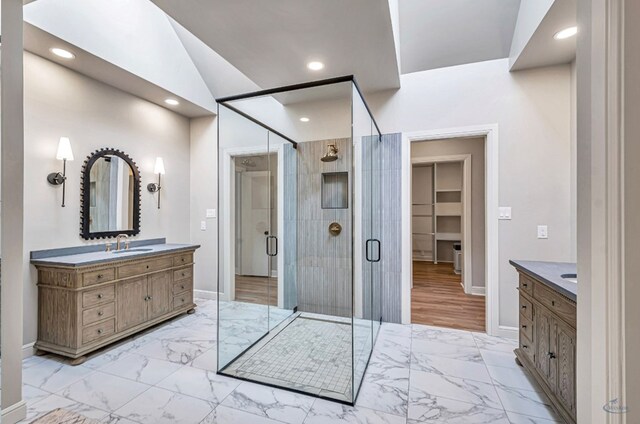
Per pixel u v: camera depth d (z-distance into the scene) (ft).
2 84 5.53
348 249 8.52
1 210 5.56
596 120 2.45
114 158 10.73
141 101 11.86
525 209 9.47
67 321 7.93
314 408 6.19
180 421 5.77
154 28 10.65
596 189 2.46
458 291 15.16
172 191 13.30
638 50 2.17
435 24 9.99
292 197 10.14
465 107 10.02
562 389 5.56
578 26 2.85
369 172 9.39
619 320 2.25
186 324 10.80
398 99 10.70
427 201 23.80
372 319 9.25
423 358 8.27
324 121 9.21
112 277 8.79
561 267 7.32
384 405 6.28
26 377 7.20
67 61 8.95
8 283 5.65
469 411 6.08
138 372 7.53
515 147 9.55
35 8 7.34
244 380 7.22
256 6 6.53
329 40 7.83
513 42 9.24
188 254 11.83
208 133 13.96
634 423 2.19
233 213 11.14
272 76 9.79
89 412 6.00
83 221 9.64
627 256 2.21
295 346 9.00
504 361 8.09
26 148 8.29
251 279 10.71
